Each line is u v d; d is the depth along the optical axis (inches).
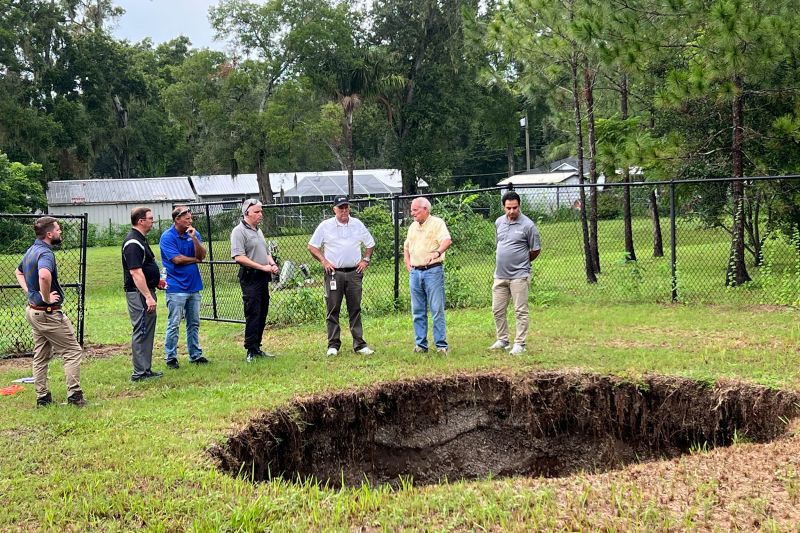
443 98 1595.7
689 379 264.7
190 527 158.9
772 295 445.1
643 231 882.1
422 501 171.9
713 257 663.1
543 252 703.1
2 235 721.0
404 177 1665.8
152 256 299.9
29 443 218.1
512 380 281.1
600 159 553.6
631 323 383.9
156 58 2475.4
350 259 331.3
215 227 493.7
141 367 298.2
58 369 335.0
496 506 165.6
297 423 251.6
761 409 244.2
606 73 633.6
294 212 538.9
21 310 499.8
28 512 169.3
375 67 1553.9
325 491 184.5
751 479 179.5
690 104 571.8
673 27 481.1
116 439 218.2
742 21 443.2
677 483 179.6
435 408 281.9
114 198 1761.8
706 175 585.0
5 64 1686.8
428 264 322.0
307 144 1626.5
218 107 1542.8
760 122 563.2
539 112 2127.2
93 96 1910.7
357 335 335.6
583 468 272.8
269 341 387.9
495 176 2640.3
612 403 274.5
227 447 218.4
